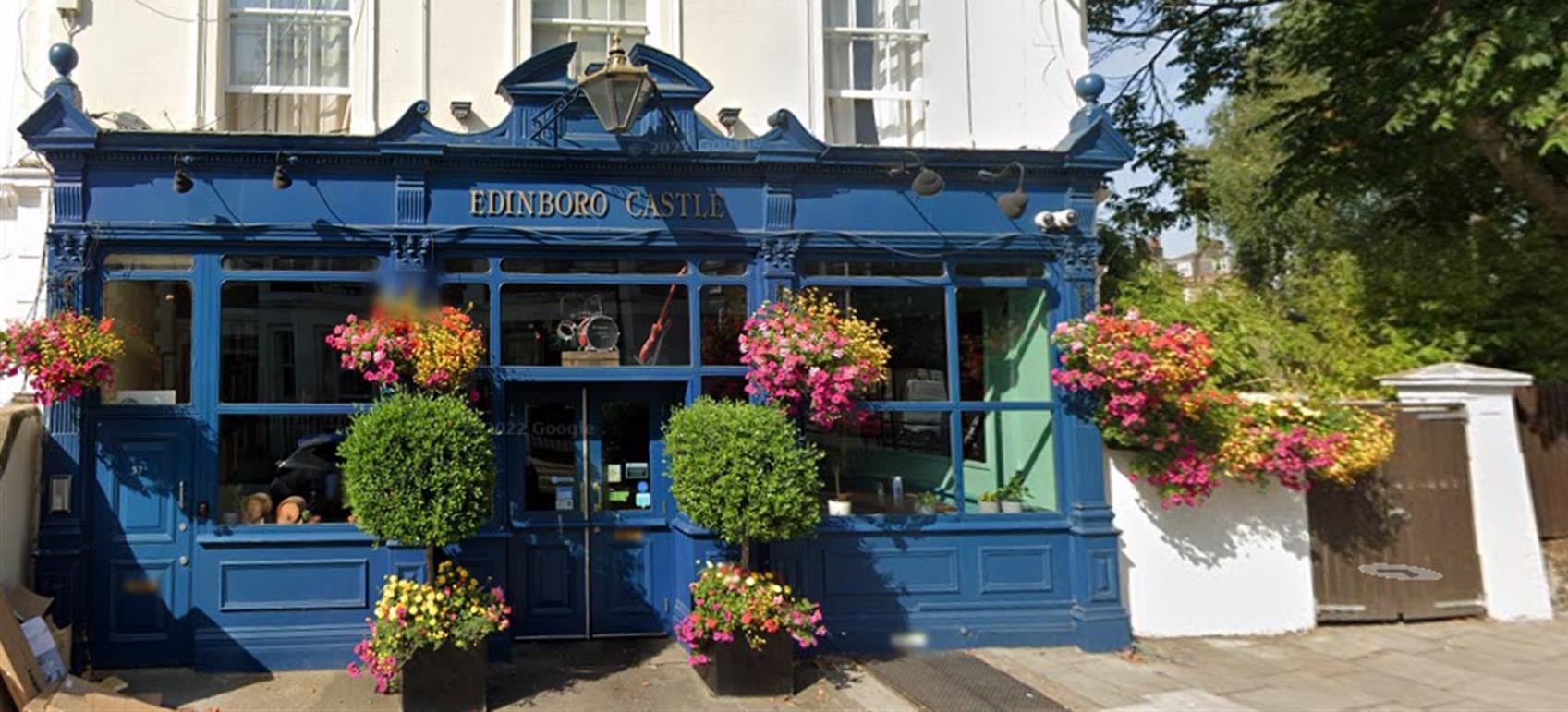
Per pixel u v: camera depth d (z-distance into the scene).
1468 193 11.33
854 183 7.50
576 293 7.29
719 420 6.30
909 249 7.51
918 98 8.06
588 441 7.47
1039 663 6.98
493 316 7.06
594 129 7.16
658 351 7.34
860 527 7.23
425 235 6.87
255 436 6.75
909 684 6.40
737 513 6.11
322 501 6.78
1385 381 8.84
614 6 7.74
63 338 6.02
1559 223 10.05
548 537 7.30
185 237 6.63
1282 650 7.33
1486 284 10.45
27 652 5.39
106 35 6.90
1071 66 8.27
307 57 7.27
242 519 6.67
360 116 7.16
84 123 6.40
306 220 6.77
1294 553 7.87
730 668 6.15
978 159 7.54
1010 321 7.79
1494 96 7.89
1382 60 9.58
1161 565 7.64
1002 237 7.58
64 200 6.49
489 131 6.99
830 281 7.47
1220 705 6.09
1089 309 7.63
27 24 6.88
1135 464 7.52
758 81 7.74
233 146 6.61
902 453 7.48
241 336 6.77
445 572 6.21
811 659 6.96
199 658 6.45
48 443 6.34
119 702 5.39
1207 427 7.27
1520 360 10.22
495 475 6.16
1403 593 8.12
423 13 7.27
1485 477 8.38
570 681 6.42
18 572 6.12
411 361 6.46
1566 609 8.50
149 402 6.61
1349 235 14.38
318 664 6.55
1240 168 17.33
